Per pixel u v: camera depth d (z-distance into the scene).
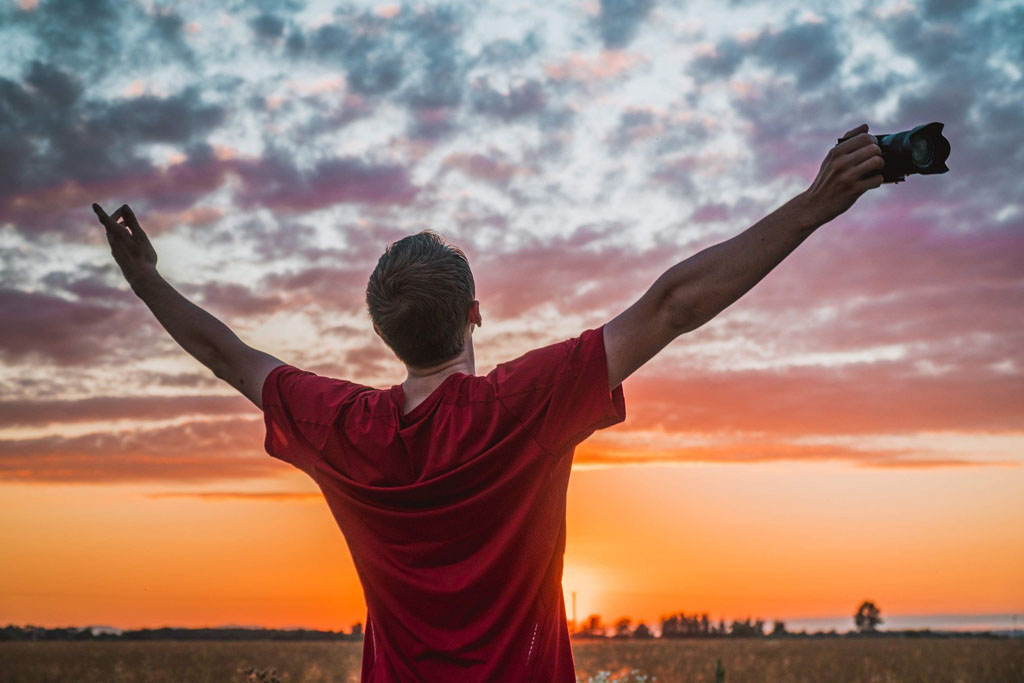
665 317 1.65
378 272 1.91
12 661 56.69
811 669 43.16
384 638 1.78
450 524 1.75
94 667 48.88
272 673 9.63
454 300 1.86
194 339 2.08
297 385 1.97
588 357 1.70
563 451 1.75
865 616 179.50
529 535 1.74
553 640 1.77
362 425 1.84
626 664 42.22
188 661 54.12
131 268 2.11
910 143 1.50
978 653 56.53
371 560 1.79
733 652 61.94
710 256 1.58
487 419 1.75
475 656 1.73
